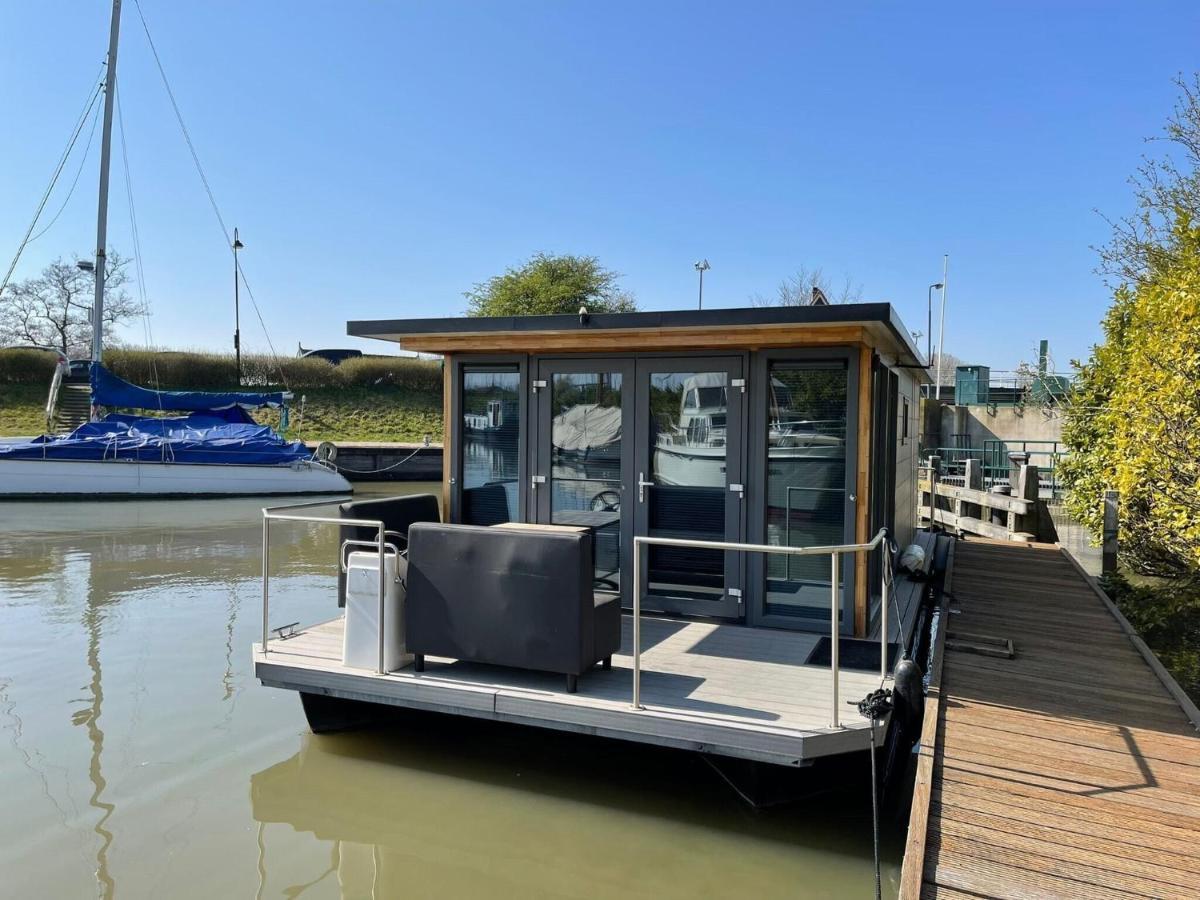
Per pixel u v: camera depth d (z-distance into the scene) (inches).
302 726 213.3
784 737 148.6
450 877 147.7
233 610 338.0
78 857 151.4
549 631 169.8
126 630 306.7
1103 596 285.4
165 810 170.2
